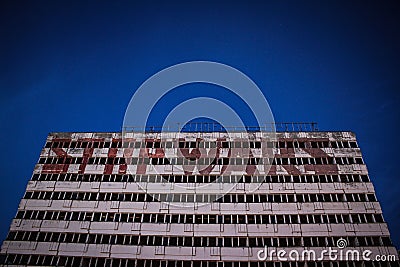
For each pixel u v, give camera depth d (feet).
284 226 138.51
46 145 165.37
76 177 155.63
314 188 147.54
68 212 146.30
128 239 139.13
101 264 134.92
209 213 143.13
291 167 152.76
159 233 139.23
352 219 140.05
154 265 133.39
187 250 134.41
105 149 162.30
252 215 142.00
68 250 136.56
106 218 144.36
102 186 152.56
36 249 137.08
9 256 136.26
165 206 145.79
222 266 131.13
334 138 160.45
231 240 136.67
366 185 147.84
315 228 137.59
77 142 165.27
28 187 153.48
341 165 153.07
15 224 143.64
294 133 161.79
